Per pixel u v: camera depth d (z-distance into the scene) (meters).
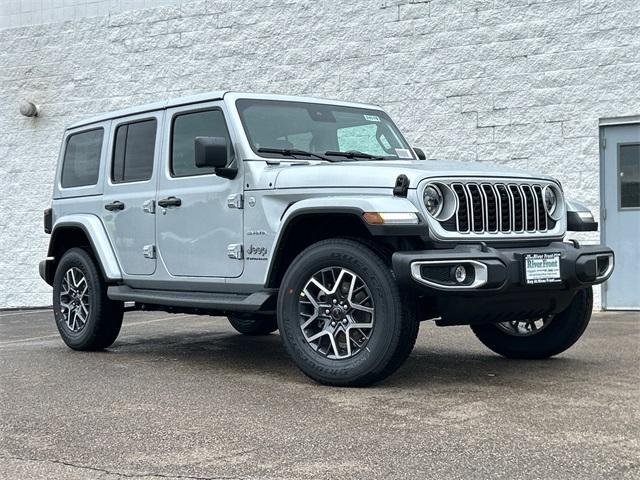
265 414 4.45
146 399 4.91
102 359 6.61
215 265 5.99
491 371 5.72
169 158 6.45
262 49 11.60
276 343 7.65
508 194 5.31
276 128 6.07
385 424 4.18
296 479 3.33
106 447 3.86
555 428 4.04
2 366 6.27
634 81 9.42
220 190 5.93
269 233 5.56
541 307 5.37
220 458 3.64
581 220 5.79
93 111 12.95
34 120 13.36
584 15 9.65
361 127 6.61
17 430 4.22
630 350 6.66
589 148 9.66
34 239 13.33
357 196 5.05
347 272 5.04
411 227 4.81
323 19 11.16
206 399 4.88
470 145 10.28
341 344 5.18
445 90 10.41
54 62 13.21
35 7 13.35
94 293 6.96
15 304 13.41
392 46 10.72
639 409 4.45
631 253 9.56
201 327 9.14
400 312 4.86
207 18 12.02
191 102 6.34
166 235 6.40
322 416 4.38
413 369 5.82
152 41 12.45
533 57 9.92
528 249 5.21
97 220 7.09
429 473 3.37
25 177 13.41
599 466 3.43
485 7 10.16
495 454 3.62
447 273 4.79
